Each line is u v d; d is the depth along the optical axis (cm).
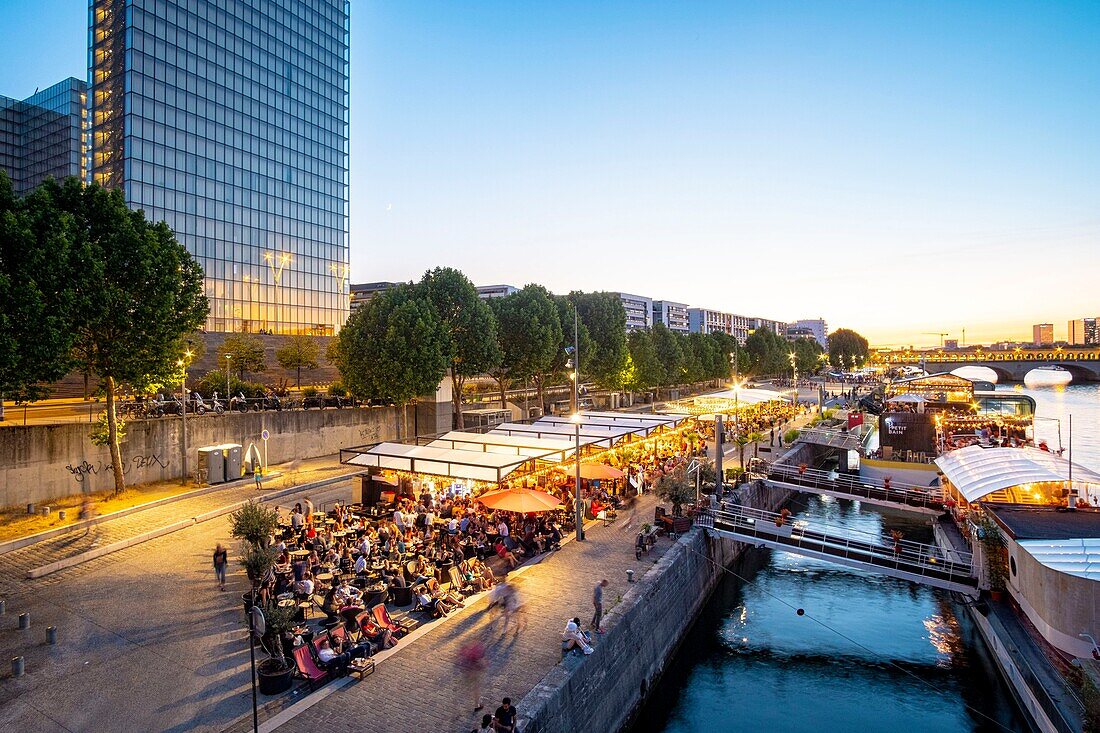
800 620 3156
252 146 9138
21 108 9850
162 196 7888
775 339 15525
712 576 3394
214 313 8488
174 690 1609
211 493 3678
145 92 7756
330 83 10588
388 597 2194
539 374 6550
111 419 3384
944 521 3941
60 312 2873
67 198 3156
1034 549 2316
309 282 10000
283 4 9712
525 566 2606
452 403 6022
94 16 8006
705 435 6191
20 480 3159
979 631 2866
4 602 2125
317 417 4972
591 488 3631
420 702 1573
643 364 9006
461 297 5709
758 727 2233
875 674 2619
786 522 3384
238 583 2309
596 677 1862
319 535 2703
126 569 2445
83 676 1670
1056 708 1908
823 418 7925
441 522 2945
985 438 4947
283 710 1534
